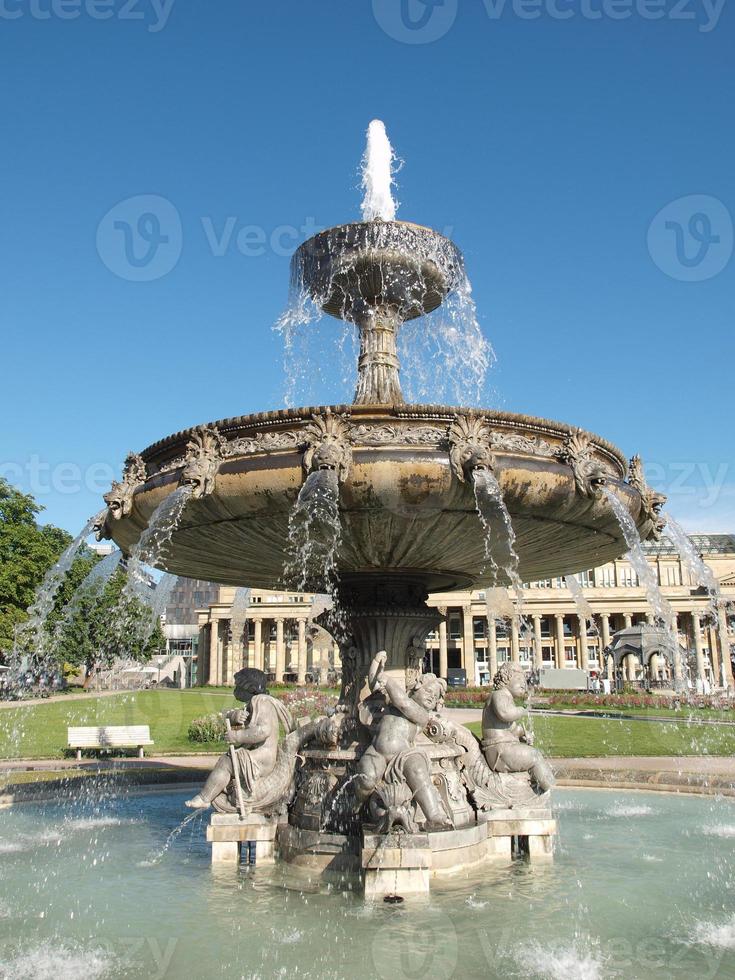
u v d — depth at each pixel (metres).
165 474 5.61
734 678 69.06
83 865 6.48
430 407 5.02
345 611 7.08
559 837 7.41
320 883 5.75
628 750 16.30
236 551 6.21
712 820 8.33
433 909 5.13
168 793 11.04
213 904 5.30
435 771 6.31
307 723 6.85
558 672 51.50
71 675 46.66
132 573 6.05
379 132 9.05
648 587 6.49
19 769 13.59
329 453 4.82
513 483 5.15
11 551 39.44
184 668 88.94
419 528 5.45
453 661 85.50
